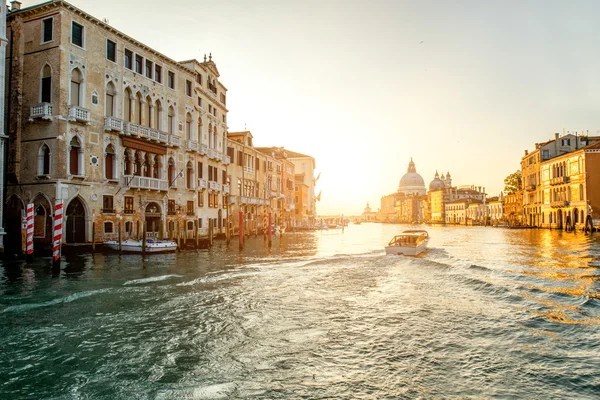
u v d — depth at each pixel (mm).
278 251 31031
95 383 6941
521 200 89250
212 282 16234
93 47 26000
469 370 7355
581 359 7805
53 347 8641
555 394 6406
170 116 33500
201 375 7250
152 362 7840
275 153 64562
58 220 17656
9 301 12539
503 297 13258
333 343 8867
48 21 24469
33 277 16734
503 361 7762
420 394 6434
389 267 21016
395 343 8836
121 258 23469
